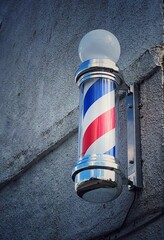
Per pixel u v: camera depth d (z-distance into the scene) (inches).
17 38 127.0
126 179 57.2
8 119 111.7
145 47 67.5
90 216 67.6
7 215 93.8
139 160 59.8
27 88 107.7
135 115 62.6
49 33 106.4
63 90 89.4
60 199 77.2
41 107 96.1
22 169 92.5
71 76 88.4
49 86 96.3
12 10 141.3
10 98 115.7
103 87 58.5
